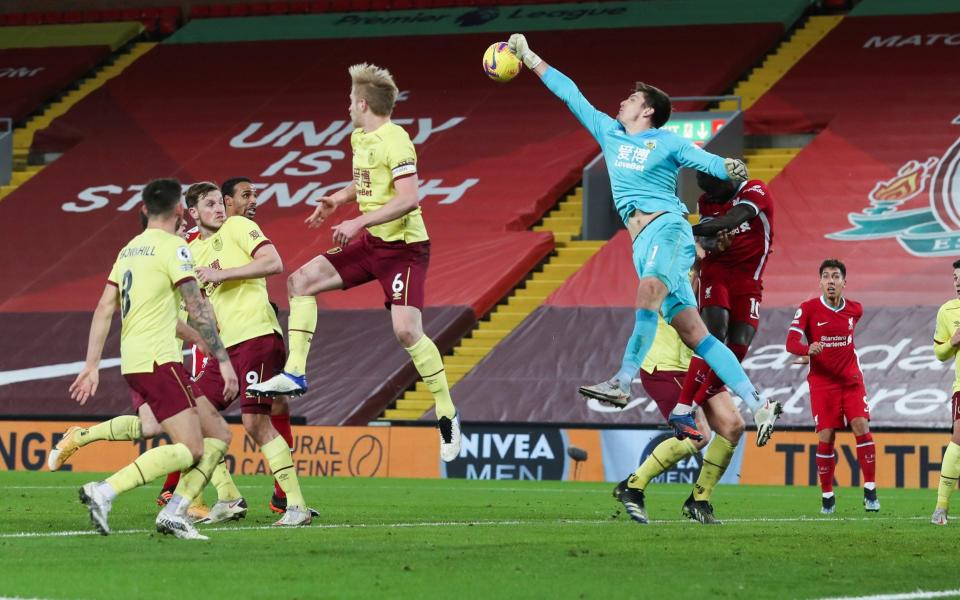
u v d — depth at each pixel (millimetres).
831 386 24500
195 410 15266
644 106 17094
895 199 50594
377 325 47781
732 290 19141
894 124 54281
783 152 56375
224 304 18812
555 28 64438
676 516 21312
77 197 59438
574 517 20672
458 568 12523
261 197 57125
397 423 39625
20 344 50312
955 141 52750
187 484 15562
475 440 38250
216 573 11938
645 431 36812
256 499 25422
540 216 54375
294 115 62438
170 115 63844
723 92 58875
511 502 25250
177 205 15562
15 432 40438
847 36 60344
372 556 13500
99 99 65500
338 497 26719
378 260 18344
